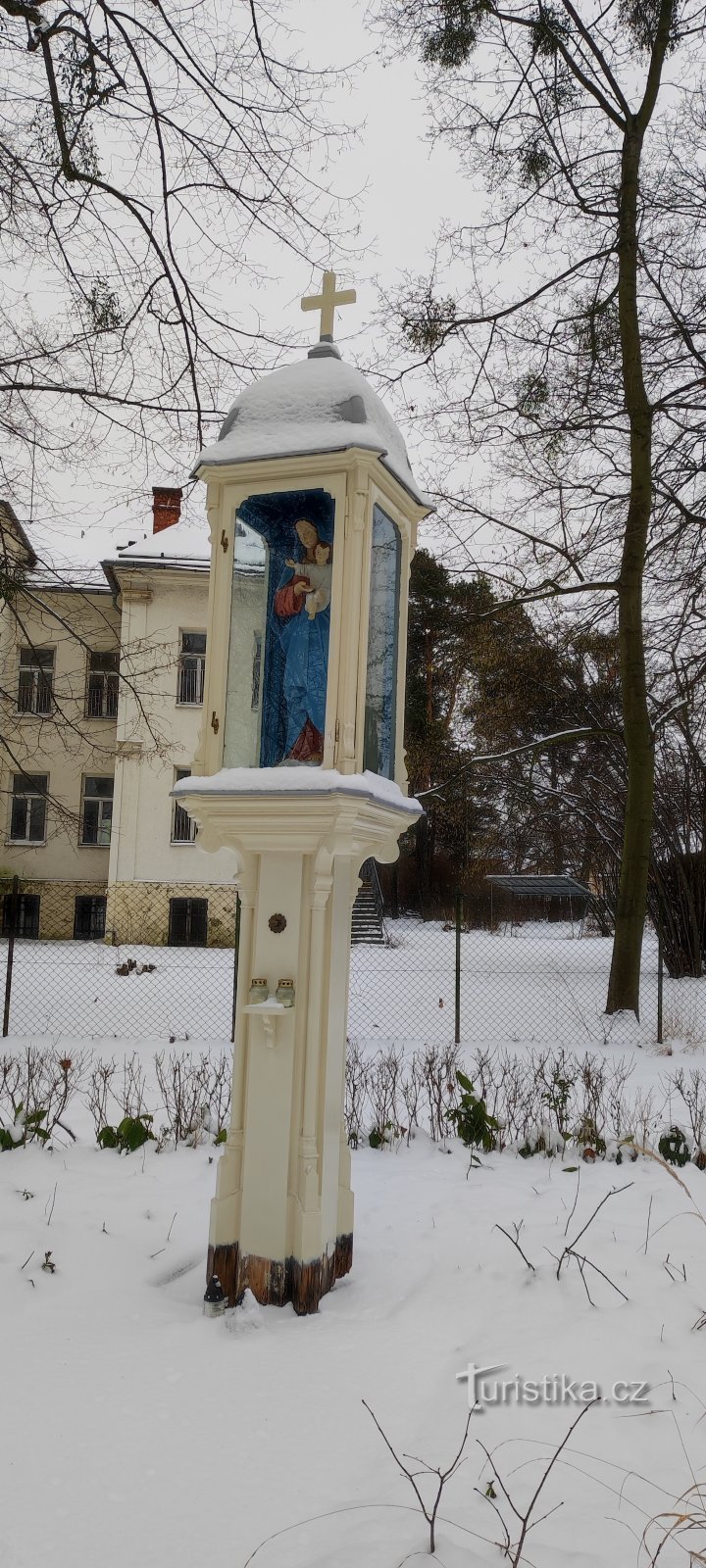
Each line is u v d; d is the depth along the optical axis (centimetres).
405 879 3098
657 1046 968
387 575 413
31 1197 435
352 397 363
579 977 1504
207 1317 331
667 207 1029
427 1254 396
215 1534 216
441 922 2775
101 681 1989
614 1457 247
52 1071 704
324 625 388
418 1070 812
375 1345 312
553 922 2636
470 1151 554
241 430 372
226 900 2025
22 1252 371
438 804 1889
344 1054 380
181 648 2016
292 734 388
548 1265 369
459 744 2284
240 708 381
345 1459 246
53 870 2208
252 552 394
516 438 1087
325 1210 355
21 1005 1218
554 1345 307
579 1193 470
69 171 657
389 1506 225
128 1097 654
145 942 2017
